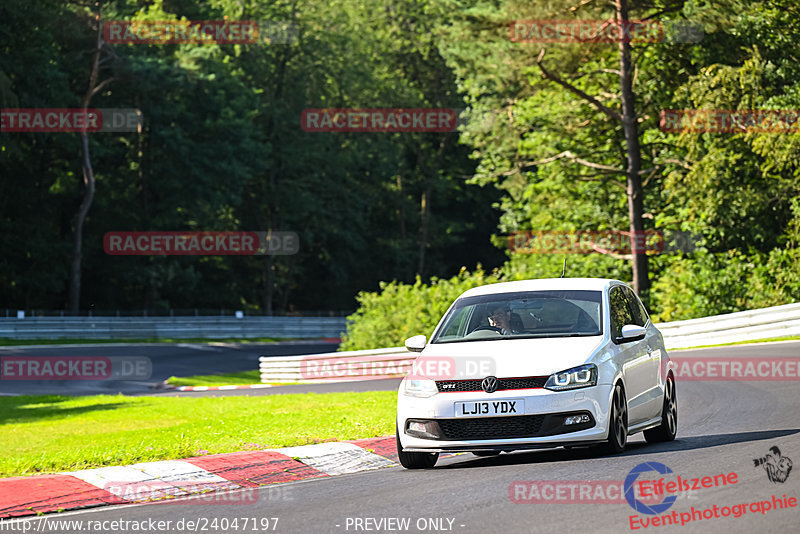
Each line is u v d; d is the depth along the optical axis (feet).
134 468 127.75
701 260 459.73
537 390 120.06
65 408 282.36
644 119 510.17
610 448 123.34
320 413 199.93
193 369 495.00
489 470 119.24
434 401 122.72
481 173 575.38
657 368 141.69
